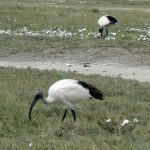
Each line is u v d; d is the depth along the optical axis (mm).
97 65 20047
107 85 15773
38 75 17328
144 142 10273
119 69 19344
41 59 21156
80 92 11500
